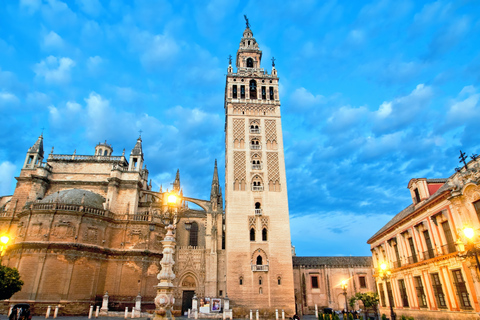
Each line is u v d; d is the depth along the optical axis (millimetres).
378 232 50062
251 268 54625
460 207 27328
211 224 64438
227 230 57031
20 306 38219
